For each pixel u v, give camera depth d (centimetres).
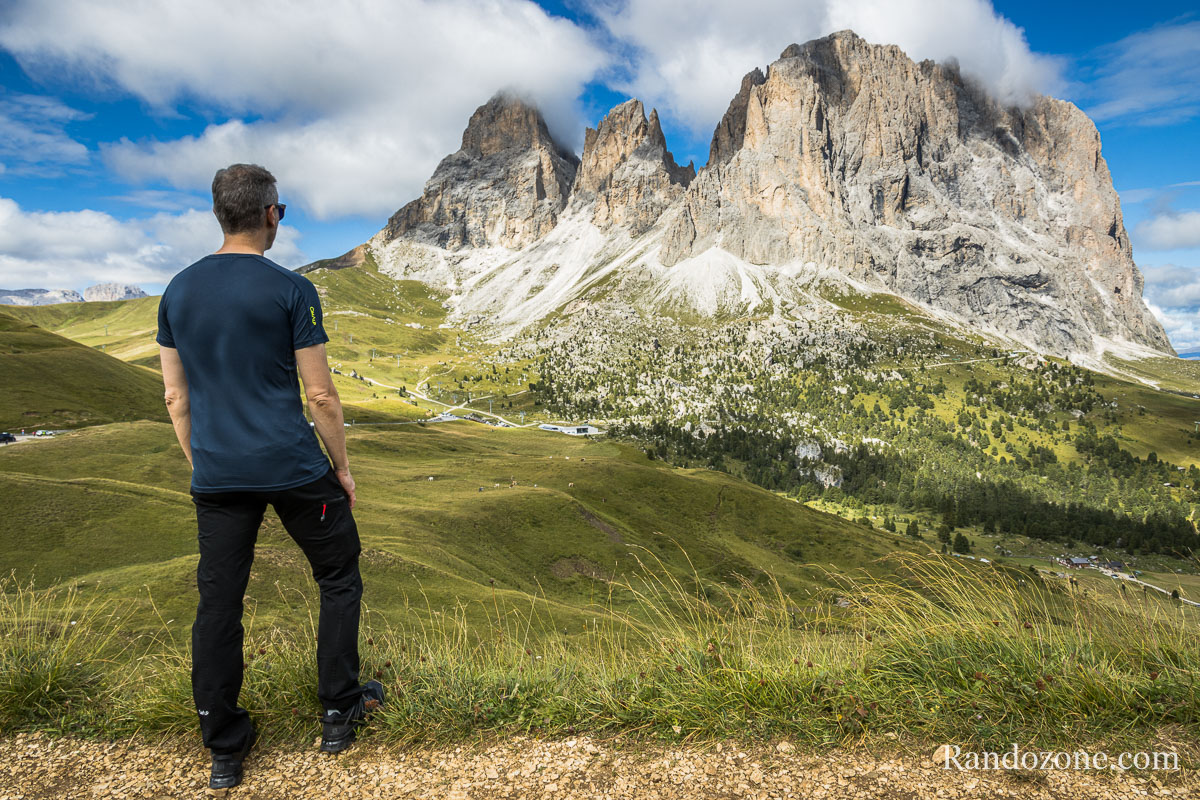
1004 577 584
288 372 425
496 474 13762
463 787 405
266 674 506
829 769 412
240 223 438
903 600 568
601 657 550
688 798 389
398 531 8488
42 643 529
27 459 9756
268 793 406
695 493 14012
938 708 462
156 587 4438
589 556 9738
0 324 19012
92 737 466
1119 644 517
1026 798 376
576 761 430
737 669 504
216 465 403
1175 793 374
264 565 4566
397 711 470
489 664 537
